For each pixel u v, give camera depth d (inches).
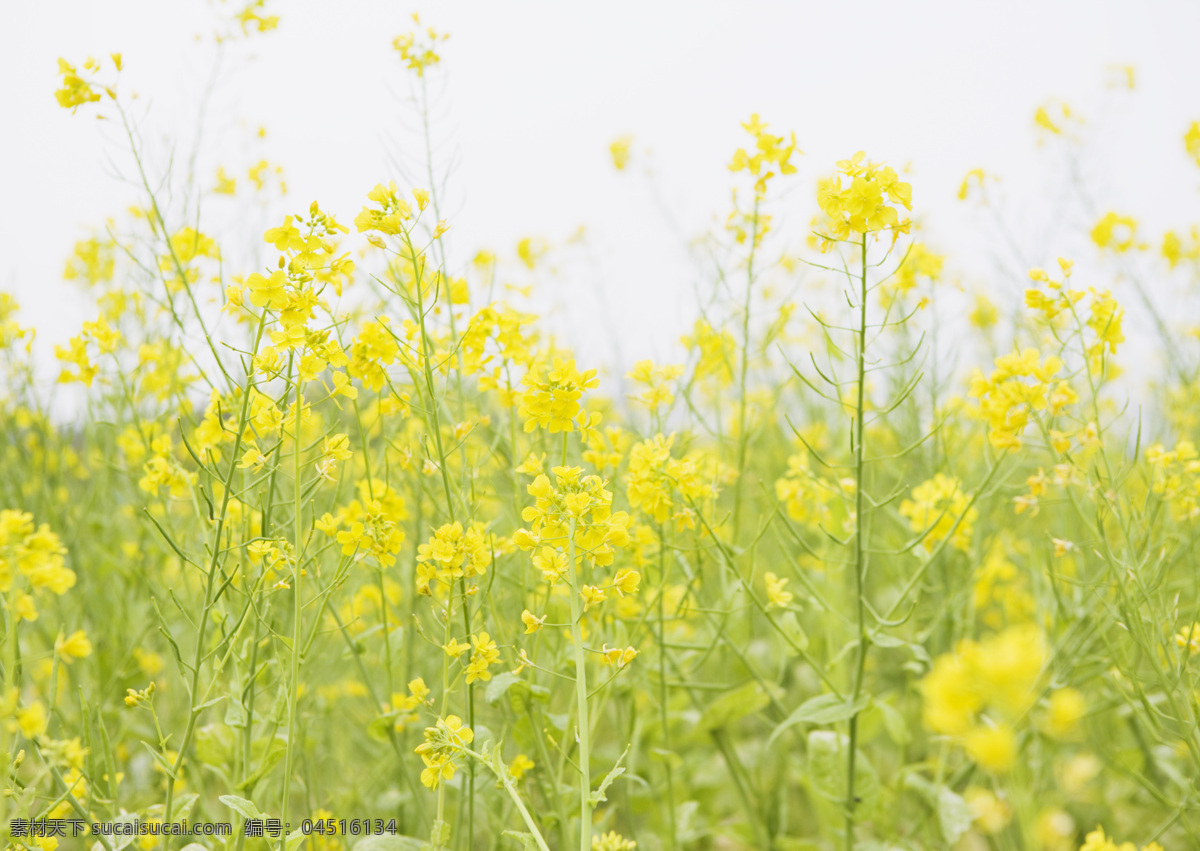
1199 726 76.1
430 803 100.4
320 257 66.0
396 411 77.2
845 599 122.0
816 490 101.3
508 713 85.6
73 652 60.7
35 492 111.6
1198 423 118.1
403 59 87.4
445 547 67.4
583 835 64.7
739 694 98.2
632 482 77.5
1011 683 31.2
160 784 105.0
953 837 91.0
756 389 137.4
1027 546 131.5
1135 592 79.3
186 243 98.3
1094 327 76.5
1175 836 103.4
